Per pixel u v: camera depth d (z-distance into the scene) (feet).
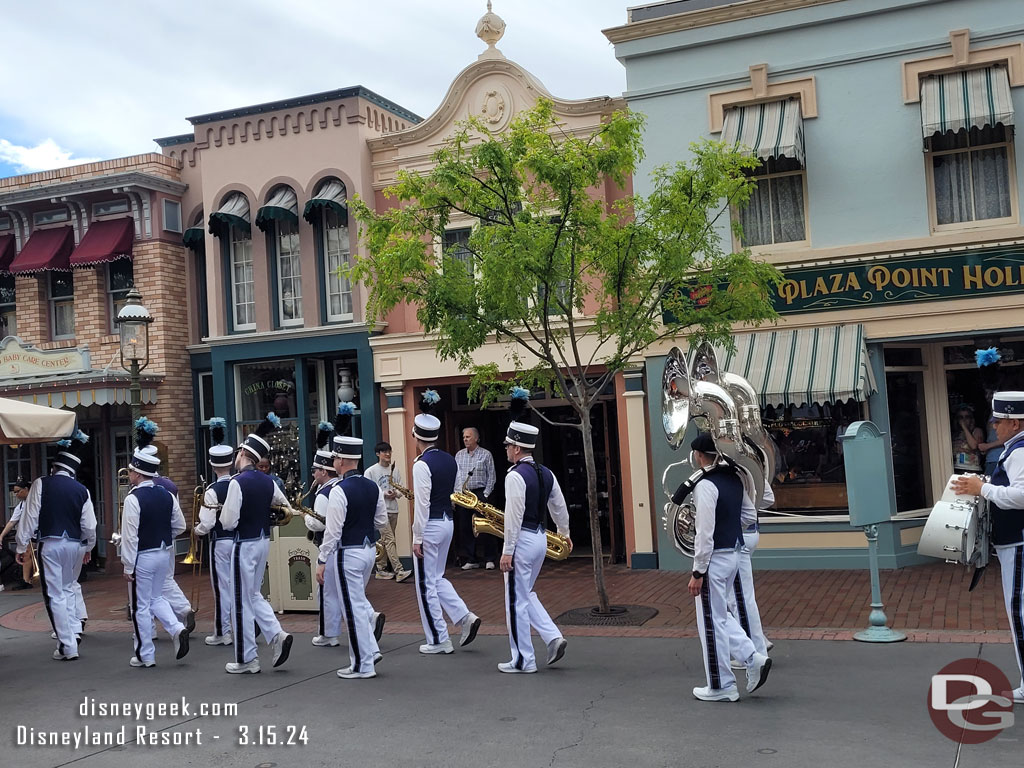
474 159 34.63
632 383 45.62
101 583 51.98
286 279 53.36
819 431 43.16
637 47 45.65
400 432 50.01
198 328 56.75
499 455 53.42
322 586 30.01
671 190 34.32
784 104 43.42
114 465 56.39
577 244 34.24
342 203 50.78
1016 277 39.75
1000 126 40.86
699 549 23.04
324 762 20.42
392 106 54.44
